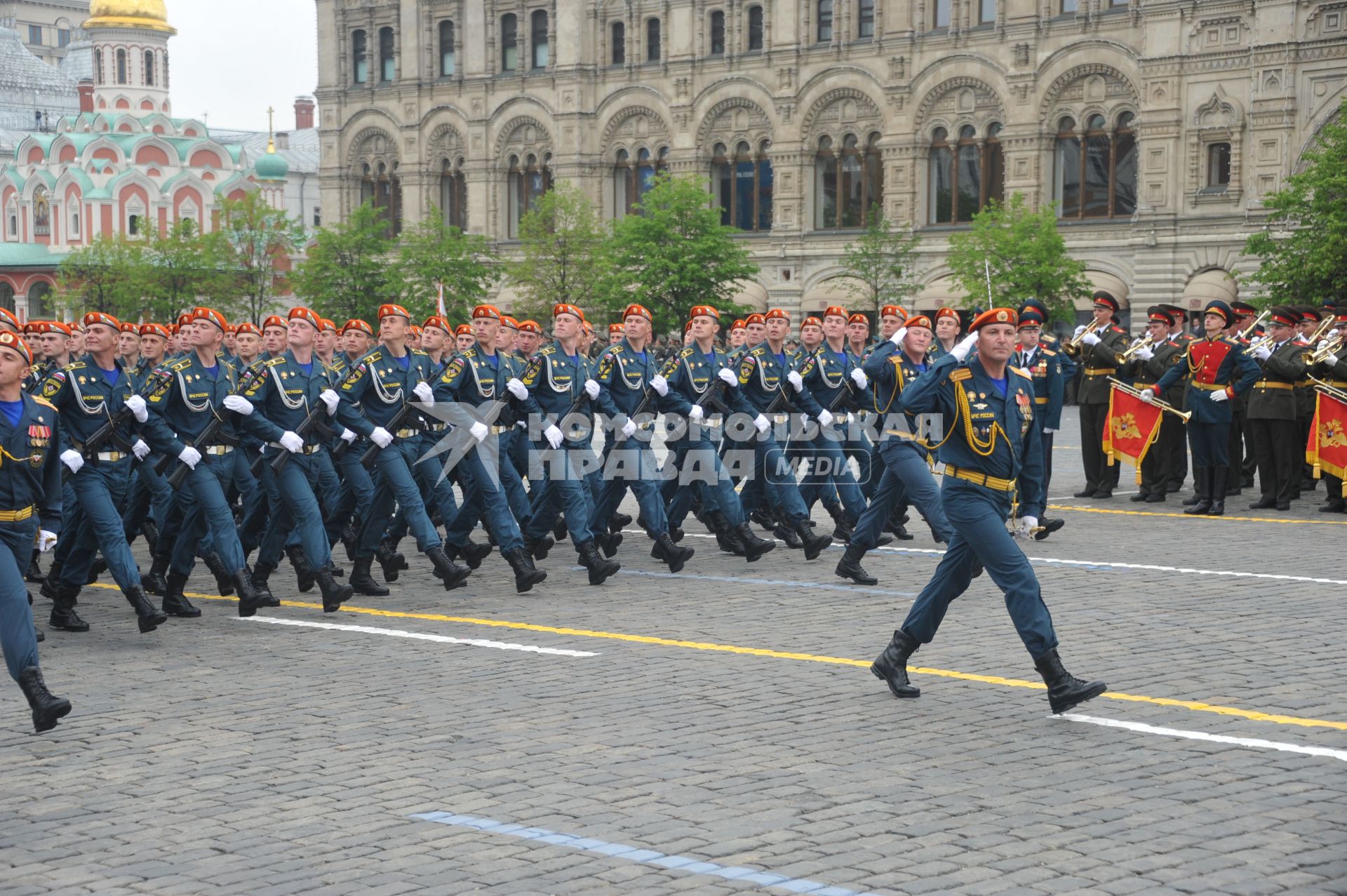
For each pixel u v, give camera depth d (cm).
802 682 1354
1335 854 898
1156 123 6147
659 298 6575
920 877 865
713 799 1012
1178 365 2645
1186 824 952
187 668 1448
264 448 1764
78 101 16662
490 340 1941
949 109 6712
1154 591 1805
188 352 1831
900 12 6756
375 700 1305
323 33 8581
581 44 7644
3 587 1182
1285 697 1277
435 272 7412
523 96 7862
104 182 11688
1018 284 6003
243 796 1037
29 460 1206
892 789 1032
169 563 1825
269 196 12150
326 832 959
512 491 2067
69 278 9762
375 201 8581
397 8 8306
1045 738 1159
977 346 1279
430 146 8256
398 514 1961
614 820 972
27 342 2147
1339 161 5112
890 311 2248
